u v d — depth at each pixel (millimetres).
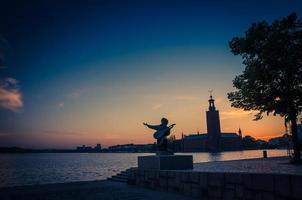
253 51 28141
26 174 81938
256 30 27562
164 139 22281
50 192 19141
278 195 11891
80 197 17062
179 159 20703
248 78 28109
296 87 26922
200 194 15633
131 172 22453
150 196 16703
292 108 26781
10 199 16844
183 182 16906
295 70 25828
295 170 18359
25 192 19281
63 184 23047
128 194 17641
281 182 11820
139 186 21156
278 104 26719
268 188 12305
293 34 26672
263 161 31828
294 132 27359
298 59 25969
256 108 29125
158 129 22609
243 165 25062
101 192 18750
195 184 16000
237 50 29000
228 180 14102
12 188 21172
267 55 26391
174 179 17656
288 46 26562
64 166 132125
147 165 21312
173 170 18938
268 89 27547
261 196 12562
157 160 20203
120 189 19953
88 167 119438
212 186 14930
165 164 20156
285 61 25438
